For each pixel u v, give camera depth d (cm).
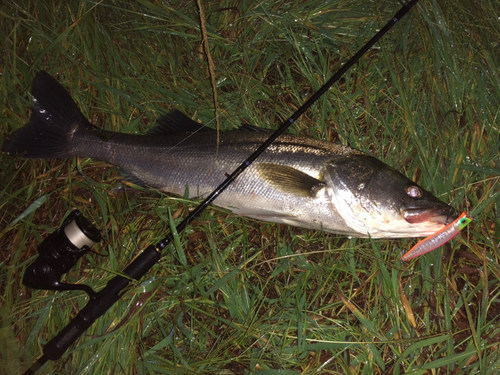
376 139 88
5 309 76
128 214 83
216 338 79
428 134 85
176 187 80
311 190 74
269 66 94
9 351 74
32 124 83
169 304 78
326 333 76
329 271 80
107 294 69
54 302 77
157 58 92
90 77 90
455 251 81
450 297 79
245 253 81
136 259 71
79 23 89
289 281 81
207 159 78
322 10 93
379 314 77
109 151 81
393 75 86
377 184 73
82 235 69
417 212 72
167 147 79
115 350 75
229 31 94
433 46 88
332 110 87
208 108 89
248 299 78
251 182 76
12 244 81
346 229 76
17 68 88
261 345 76
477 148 84
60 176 86
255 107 91
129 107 90
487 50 88
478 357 74
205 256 82
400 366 75
